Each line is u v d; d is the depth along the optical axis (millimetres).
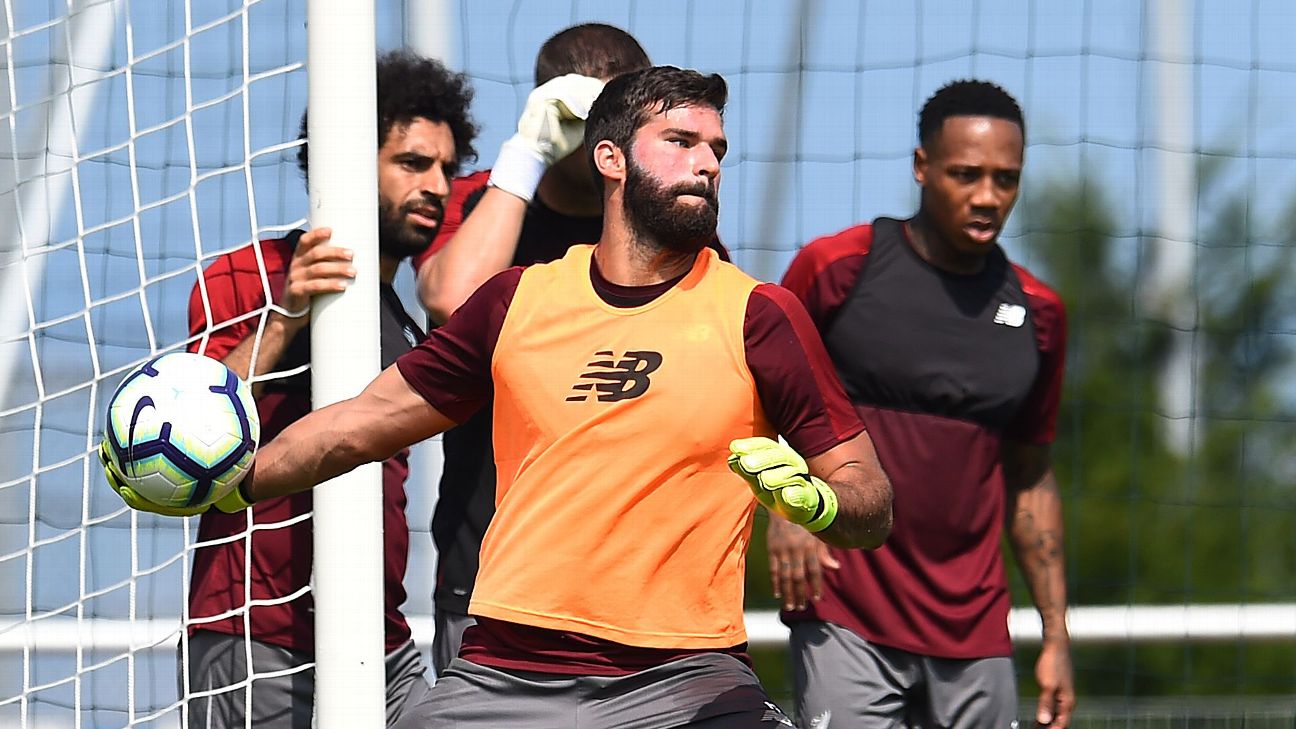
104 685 23922
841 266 19078
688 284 13852
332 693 15930
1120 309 61250
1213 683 46875
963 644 18938
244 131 16812
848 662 18781
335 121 16172
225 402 14422
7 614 25859
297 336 16953
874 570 18844
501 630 13945
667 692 13648
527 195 17328
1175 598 51688
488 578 14000
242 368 16453
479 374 14352
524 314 13977
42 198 25406
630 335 13688
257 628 16906
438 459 30188
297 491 14742
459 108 17875
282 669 16938
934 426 18938
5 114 18156
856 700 18734
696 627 13719
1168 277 60281
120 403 14414
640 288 13852
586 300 13891
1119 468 55312
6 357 26016
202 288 16672
